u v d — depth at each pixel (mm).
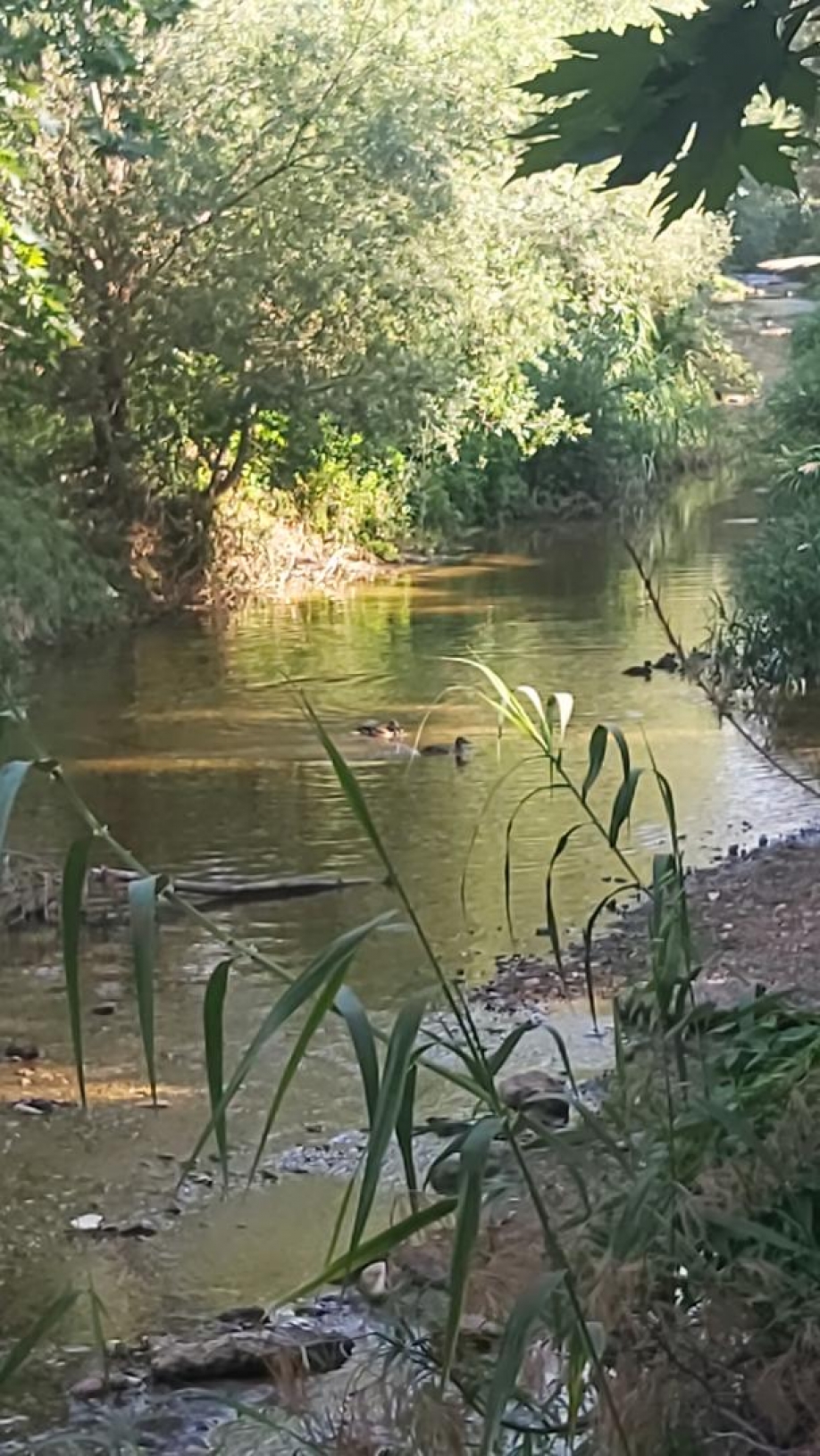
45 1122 5566
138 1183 5129
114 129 14609
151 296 15258
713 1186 2984
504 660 13109
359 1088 5801
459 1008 3178
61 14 13094
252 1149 5352
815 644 11711
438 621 14852
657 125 2723
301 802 9367
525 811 9117
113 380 15531
